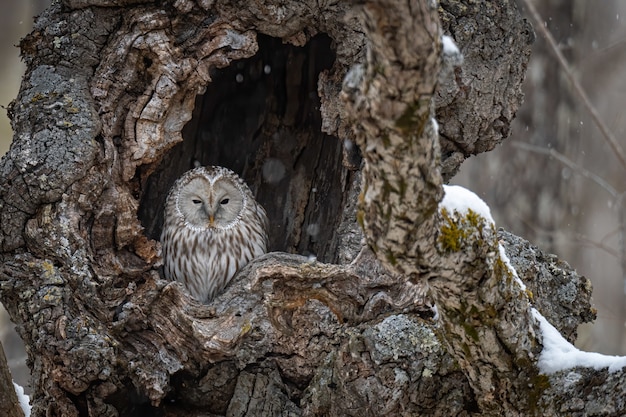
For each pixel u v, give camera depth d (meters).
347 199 11.72
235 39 11.09
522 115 16.97
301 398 10.76
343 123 11.34
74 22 11.15
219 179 13.42
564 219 16.67
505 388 8.93
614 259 17.95
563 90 16.98
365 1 6.32
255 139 13.68
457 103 11.27
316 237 12.94
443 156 11.55
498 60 11.47
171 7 11.05
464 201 8.11
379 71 6.68
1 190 10.53
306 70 13.05
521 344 8.75
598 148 18.36
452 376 9.70
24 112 10.88
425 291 10.30
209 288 13.44
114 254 10.79
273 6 10.97
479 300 8.30
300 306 10.65
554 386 8.81
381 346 9.83
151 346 10.57
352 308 10.61
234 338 10.48
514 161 16.86
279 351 10.70
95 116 10.83
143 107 10.96
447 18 11.16
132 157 10.95
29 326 10.26
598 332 18.12
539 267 11.07
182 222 13.41
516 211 16.72
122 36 11.00
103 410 10.48
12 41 19.58
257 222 13.54
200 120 13.57
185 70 11.00
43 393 10.45
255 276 10.66
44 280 10.28
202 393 10.95
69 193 10.52
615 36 18.23
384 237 7.66
